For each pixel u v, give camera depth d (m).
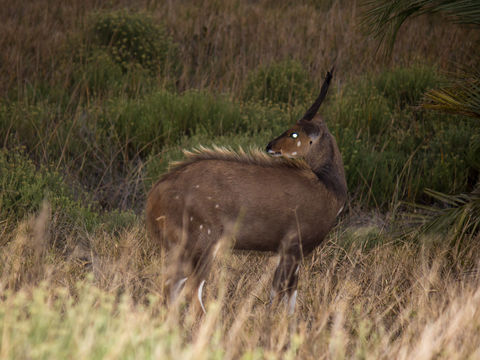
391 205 18.98
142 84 27.59
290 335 10.94
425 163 20.48
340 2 40.97
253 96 27.08
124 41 30.00
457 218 15.02
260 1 41.06
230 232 12.54
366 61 31.75
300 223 12.84
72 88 27.03
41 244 14.73
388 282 14.49
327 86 14.27
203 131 22.27
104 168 21.36
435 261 14.38
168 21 35.12
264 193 12.52
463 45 31.11
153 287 13.62
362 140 22.61
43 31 32.09
